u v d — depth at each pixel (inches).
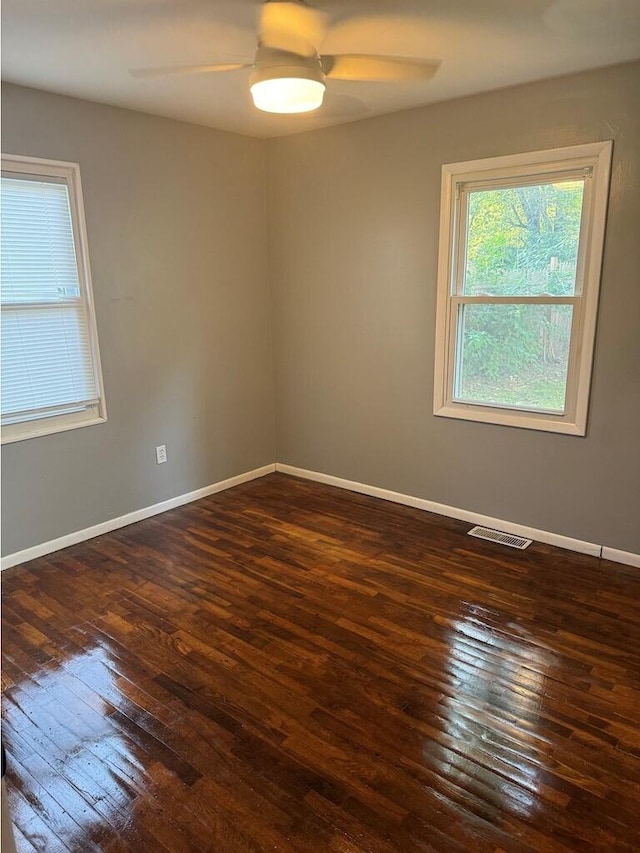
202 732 81.8
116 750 79.0
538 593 115.1
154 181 141.6
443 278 138.9
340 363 164.7
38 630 105.7
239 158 159.8
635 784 72.8
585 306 120.4
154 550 135.9
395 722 83.0
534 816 68.8
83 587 120.0
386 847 65.5
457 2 81.3
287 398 180.4
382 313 152.6
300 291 168.1
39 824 68.8
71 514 138.3
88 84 115.5
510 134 123.2
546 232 124.2
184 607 112.3
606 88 110.4
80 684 91.7
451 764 76.0
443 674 92.6
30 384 127.4
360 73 109.3
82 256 131.3
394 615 108.5
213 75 110.4
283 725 83.0
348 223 153.2
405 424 155.3
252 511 157.8
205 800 71.5
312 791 72.5
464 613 108.8
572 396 126.9
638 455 120.6
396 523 148.7
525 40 95.6
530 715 84.0
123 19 84.9
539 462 134.1
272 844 66.0
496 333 135.4
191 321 156.2
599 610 109.1
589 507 129.0
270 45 86.9
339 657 97.0
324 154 153.3
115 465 145.3
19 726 83.4
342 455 171.6
